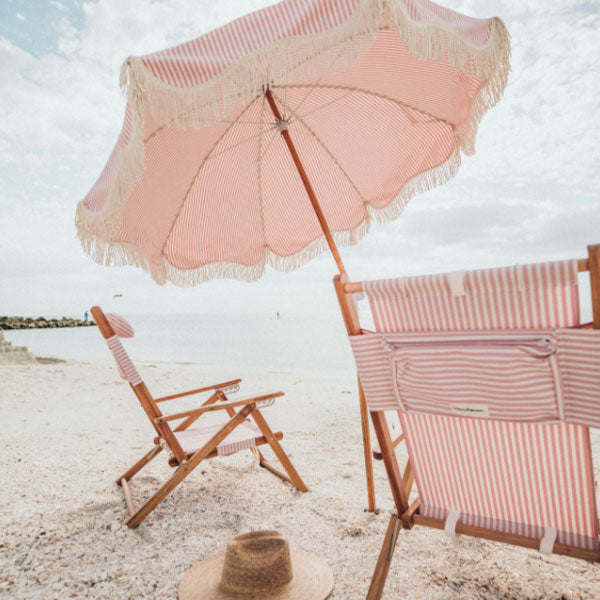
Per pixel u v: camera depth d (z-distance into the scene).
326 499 2.49
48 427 4.29
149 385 6.80
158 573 1.77
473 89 2.53
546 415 1.16
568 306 1.10
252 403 2.38
